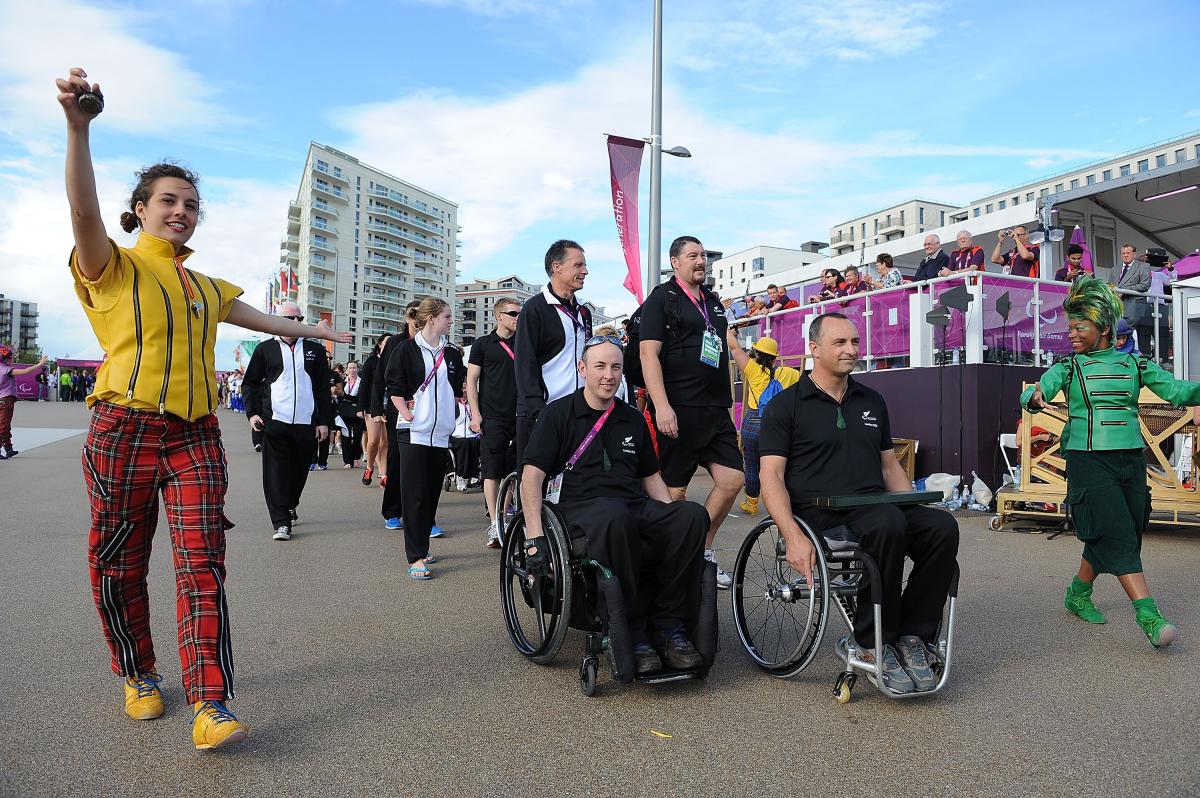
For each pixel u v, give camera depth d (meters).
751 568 4.38
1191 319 7.98
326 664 3.54
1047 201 12.88
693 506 3.31
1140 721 2.93
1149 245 14.32
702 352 4.50
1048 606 4.57
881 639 3.05
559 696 3.18
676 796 2.36
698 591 3.30
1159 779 2.47
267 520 7.50
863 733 2.83
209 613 2.68
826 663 3.63
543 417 3.69
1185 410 6.59
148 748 2.65
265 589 4.89
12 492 9.10
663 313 4.47
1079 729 2.86
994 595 4.81
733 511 8.13
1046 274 12.61
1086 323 4.15
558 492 3.66
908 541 3.26
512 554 3.75
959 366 8.45
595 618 3.39
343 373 14.02
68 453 14.48
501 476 6.50
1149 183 11.77
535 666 3.55
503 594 3.79
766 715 3.00
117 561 2.79
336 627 4.10
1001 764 2.58
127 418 2.64
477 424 6.50
